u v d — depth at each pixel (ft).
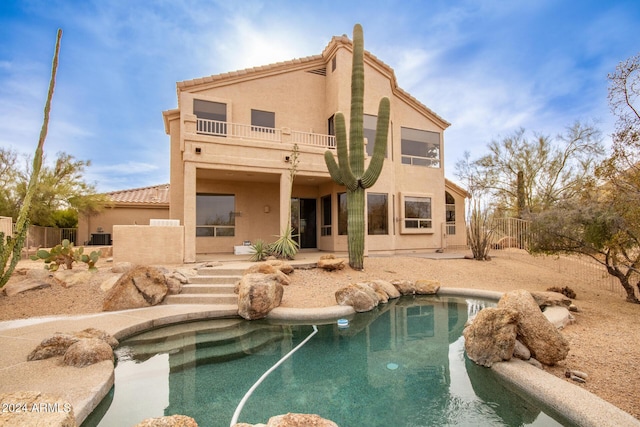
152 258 35.70
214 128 47.09
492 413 12.26
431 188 60.75
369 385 14.51
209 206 51.42
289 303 26.35
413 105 60.08
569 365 15.42
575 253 31.14
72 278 28.50
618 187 26.14
